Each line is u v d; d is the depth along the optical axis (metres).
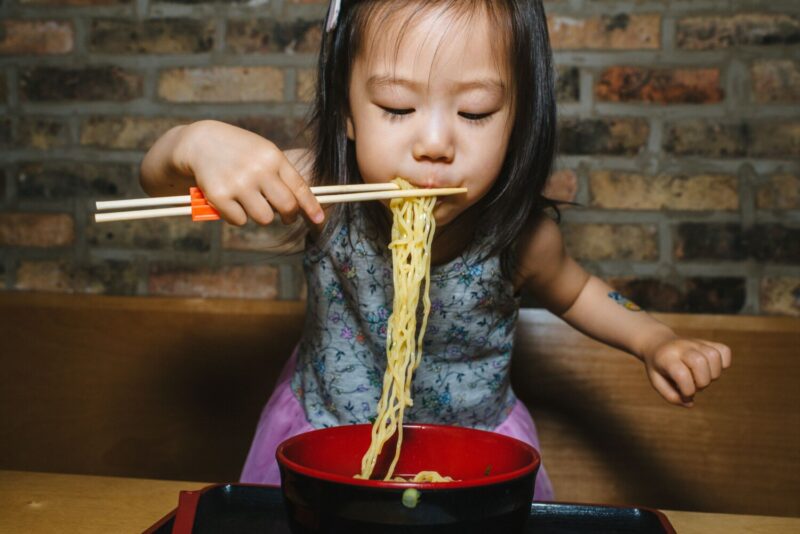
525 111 1.03
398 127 0.90
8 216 1.94
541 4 1.05
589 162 1.83
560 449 1.61
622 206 1.83
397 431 0.85
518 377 1.62
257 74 1.88
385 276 1.20
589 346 1.62
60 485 0.91
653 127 1.82
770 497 1.57
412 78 0.88
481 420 1.33
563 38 1.83
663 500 1.60
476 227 1.16
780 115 1.81
